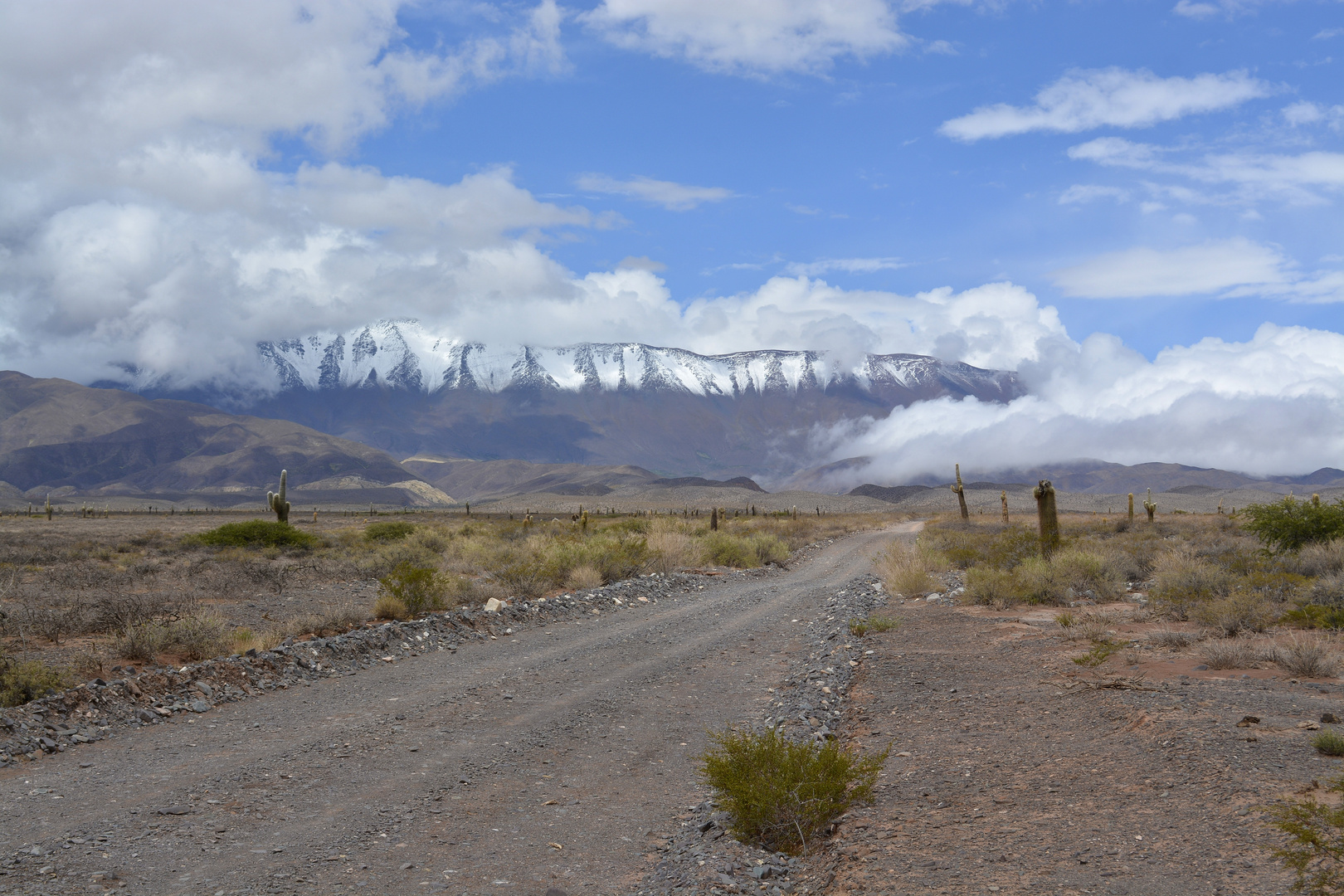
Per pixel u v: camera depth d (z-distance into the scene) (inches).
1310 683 383.2
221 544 1507.1
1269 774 245.3
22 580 960.3
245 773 320.2
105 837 254.1
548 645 630.5
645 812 288.0
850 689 440.1
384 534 1781.5
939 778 274.5
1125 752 283.6
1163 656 468.1
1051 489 1055.0
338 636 572.1
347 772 325.7
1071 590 766.5
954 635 594.6
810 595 964.0
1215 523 1927.9
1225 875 182.2
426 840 259.3
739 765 261.0
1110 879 185.9
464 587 807.7
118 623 552.7
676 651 601.6
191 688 439.2
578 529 1883.6
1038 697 383.2
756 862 228.1
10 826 262.5
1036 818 228.7
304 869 235.0
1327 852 174.2
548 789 310.3
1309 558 785.6
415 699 449.4
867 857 210.7
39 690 392.2
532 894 222.2
